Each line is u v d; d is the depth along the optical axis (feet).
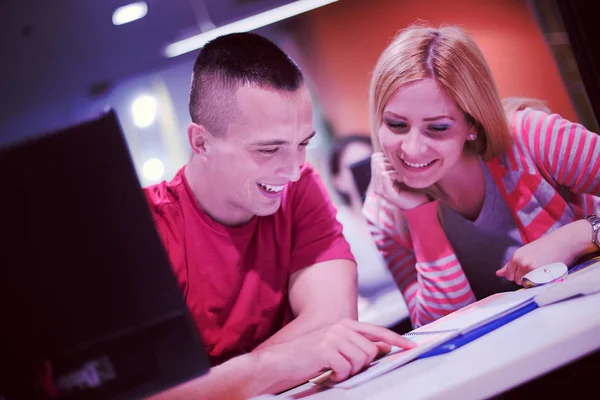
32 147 2.31
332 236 5.82
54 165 2.33
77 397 2.38
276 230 5.87
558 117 6.45
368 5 6.40
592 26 6.44
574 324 2.45
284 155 5.64
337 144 6.56
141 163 6.50
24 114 6.73
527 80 6.54
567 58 6.52
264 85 5.47
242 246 5.83
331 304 5.41
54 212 2.34
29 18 6.56
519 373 2.28
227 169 5.66
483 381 2.25
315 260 5.75
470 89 6.35
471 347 2.73
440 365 2.60
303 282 5.72
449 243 6.57
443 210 6.53
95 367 2.39
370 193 6.59
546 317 2.79
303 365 3.59
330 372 3.52
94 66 6.64
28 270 2.32
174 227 5.83
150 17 6.53
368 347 3.38
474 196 6.54
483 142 6.47
